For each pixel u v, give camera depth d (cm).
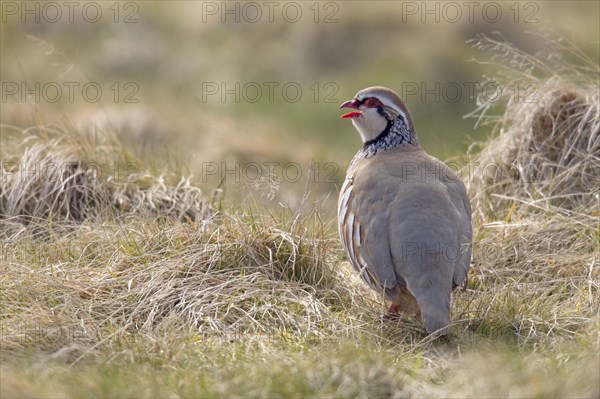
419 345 1038
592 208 1364
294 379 867
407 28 2694
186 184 1458
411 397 865
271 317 1084
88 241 1261
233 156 2030
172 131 2170
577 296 1170
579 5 3025
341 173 2055
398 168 1158
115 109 2291
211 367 934
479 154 1549
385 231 1092
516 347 1034
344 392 855
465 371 917
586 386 843
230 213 1324
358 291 1196
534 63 1595
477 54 2608
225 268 1180
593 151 1458
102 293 1127
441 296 1041
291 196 1839
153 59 2731
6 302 1084
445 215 1091
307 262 1198
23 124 2136
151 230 1257
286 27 2780
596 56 2697
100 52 2736
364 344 1013
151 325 1055
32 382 873
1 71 2597
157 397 852
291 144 2198
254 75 2670
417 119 2434
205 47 2795
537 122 1501
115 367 916
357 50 2655
